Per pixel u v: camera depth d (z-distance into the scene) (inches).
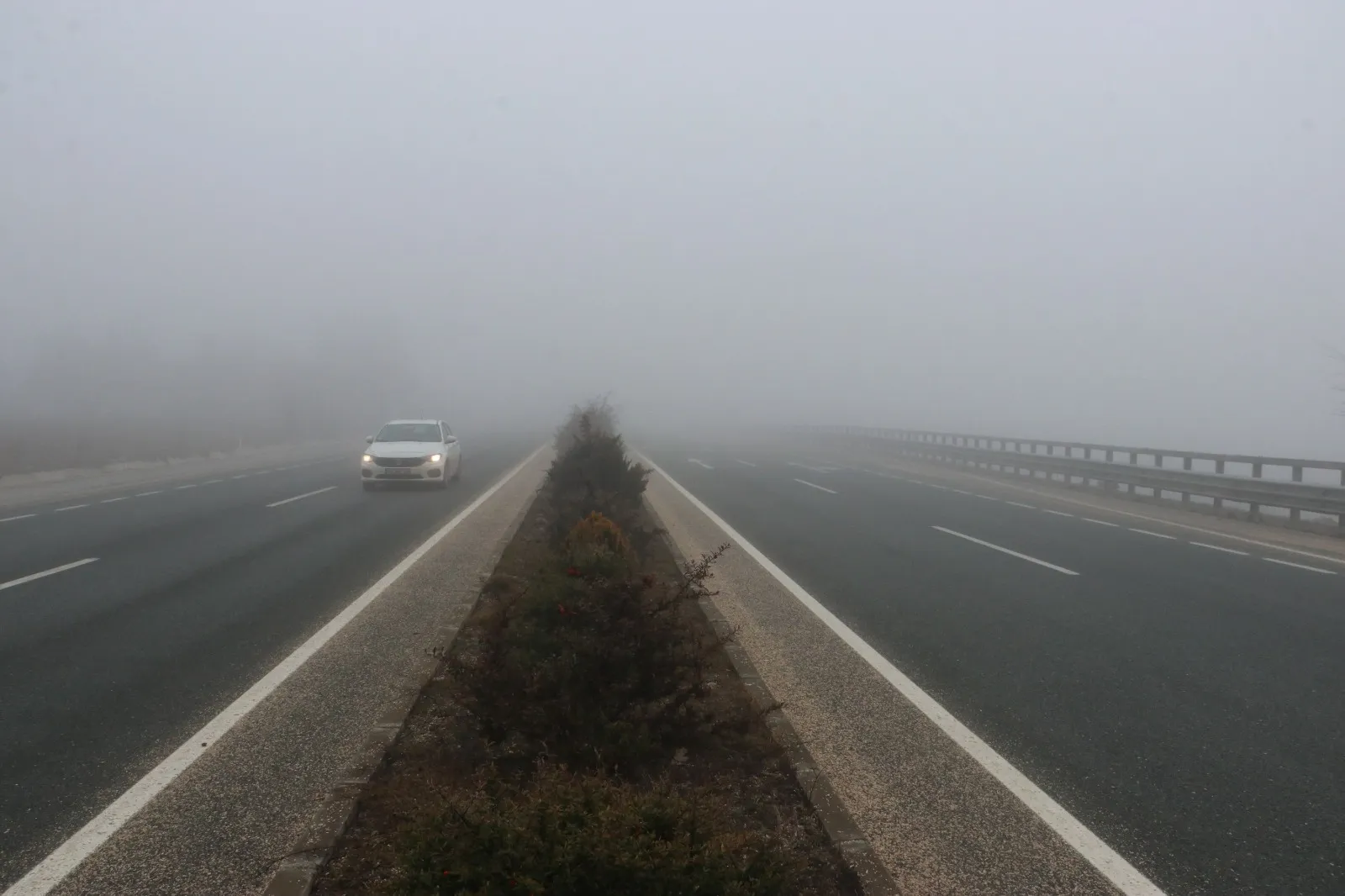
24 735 224.4
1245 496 697.6
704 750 201.9
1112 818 185.2
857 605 377.4
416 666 281.7
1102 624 350.3
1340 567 491.2
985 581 434.3
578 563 235.9
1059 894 156.0
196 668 279.9
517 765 189.8
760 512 706.8
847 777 203.0
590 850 122.4
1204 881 161.3
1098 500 851.4
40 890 153.2
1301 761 216.7
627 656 200.1
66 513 687.7
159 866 161.8
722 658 290.2
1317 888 159.3
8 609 358.9
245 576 427.5
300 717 236.7
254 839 171.8
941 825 181.3
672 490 879.1
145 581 415.8
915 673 282.0
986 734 231.1
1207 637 331.6
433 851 126.0
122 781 197.2
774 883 133.6
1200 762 215.3
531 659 203.3
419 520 630.5
